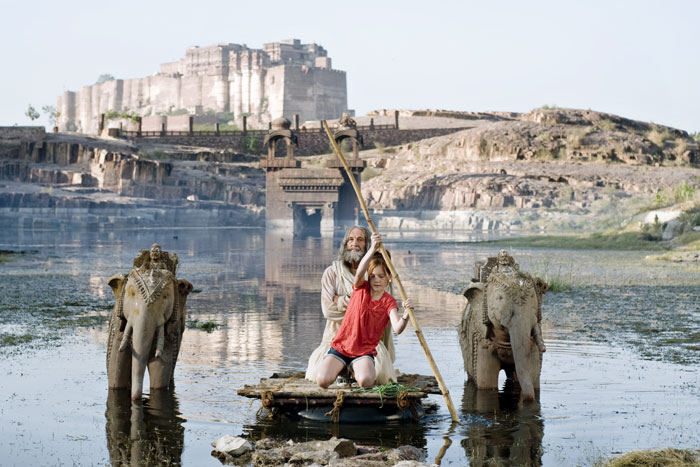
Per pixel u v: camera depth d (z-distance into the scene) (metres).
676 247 35.25
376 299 7.17
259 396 6.99
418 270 25.17
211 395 7.86
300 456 5.72
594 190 86.25
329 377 7.03
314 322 13.19
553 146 104.88
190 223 83.81
